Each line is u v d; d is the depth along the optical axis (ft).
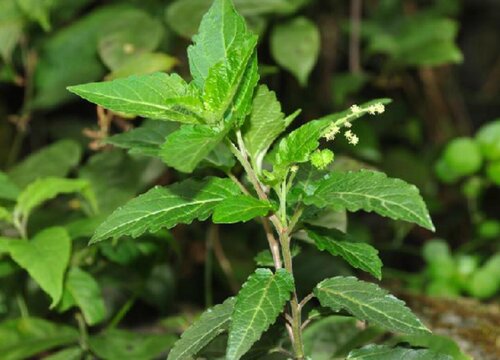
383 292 2.01
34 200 2.52
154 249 2.63
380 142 4.47
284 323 2.16
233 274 3.36
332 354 2.57
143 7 3.42
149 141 2.18
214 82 1.93
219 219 1.96
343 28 3.94
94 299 2.55
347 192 1.96
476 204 4.18
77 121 3.90
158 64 2.85
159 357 2.75
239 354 1.89
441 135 4.60
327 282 2.05
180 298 3.60
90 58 3.27
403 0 4.29
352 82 3.83
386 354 2.10
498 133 3.61
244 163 2.02
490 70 5.87
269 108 2.05
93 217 2.56
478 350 2.76
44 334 2.56
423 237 4.42
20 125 3.50
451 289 3.43
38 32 3.41
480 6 5.84
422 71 4.48
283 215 2.02
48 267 2.38
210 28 2.01
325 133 2.00
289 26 3.07
